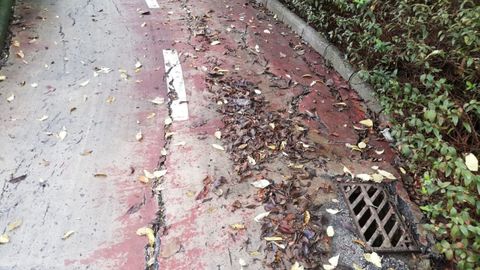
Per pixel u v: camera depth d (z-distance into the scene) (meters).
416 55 4.27
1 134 3.87
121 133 4.01
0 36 5.32
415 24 4.44
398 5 4.87
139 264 2.81
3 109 4.20
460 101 3.95
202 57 5.47
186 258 2.86
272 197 3.40
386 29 4.85
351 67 5.27
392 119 4.33
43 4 6.66
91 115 4.22
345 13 5.78
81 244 2.92
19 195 3.27
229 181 3.53
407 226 3.27
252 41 6.05
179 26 6.35
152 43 5.75
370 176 3.71
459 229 2.80
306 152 3.95
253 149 3.91
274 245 2.99
